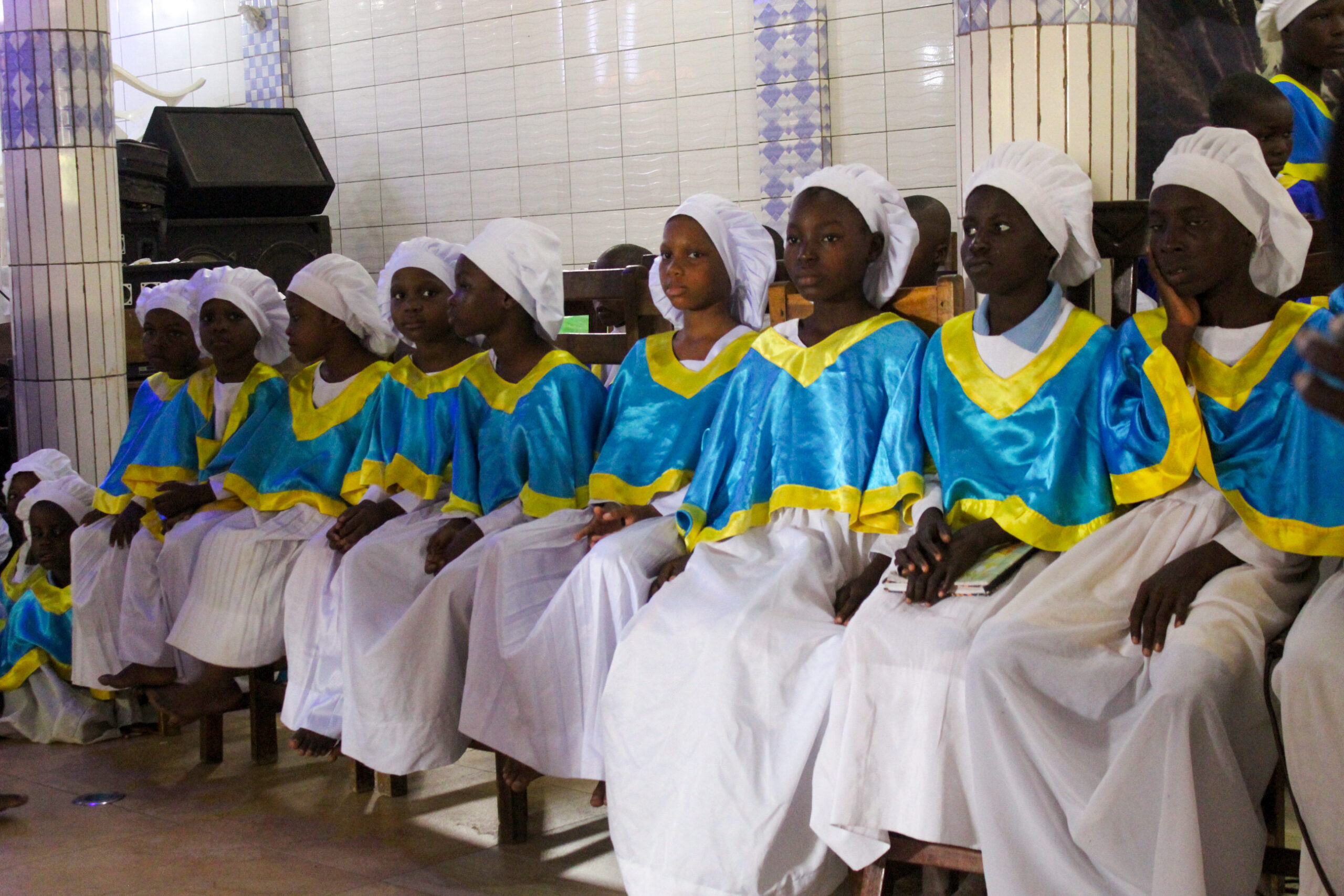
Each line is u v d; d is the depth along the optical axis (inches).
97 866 115.9
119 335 207.5
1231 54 219.3
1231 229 91.8
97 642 153.9
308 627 132.0
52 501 161.9
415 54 294.8
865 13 242.8
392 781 132.6
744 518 109.9
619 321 165.0
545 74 278.7
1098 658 87.4
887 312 113.9
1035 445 99.3
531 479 126.3
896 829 90.0
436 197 297.6
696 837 95.5
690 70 260.8
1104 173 117.4
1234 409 93.0
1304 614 83.1
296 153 277.1
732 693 95.9
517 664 114.0
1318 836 78.2
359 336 146.3
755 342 116.6
